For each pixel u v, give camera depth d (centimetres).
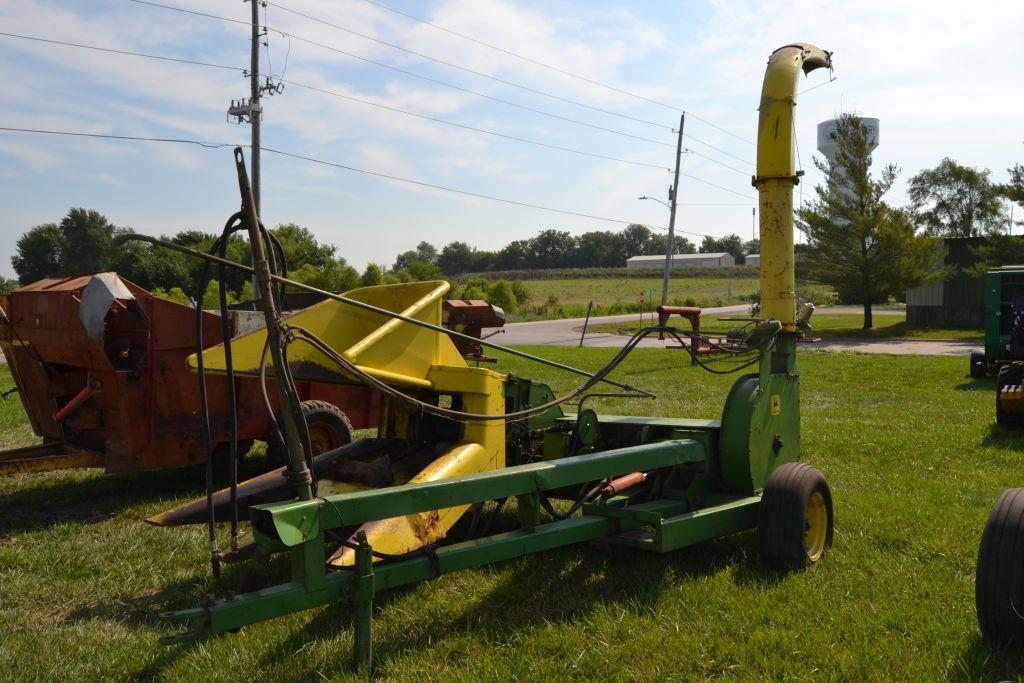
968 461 842
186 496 738
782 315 582
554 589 473
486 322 1630
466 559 393
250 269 354
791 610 430
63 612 464
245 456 909
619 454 467
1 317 771
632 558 526
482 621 425
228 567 525
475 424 518
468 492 385
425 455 538
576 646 391
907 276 3588
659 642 393
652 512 455
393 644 396
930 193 7325
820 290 8725
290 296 1212
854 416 1188
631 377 1808
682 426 565
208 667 379
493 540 410
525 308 6088
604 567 507
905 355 2456
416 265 5197
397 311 576
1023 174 3019
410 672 368
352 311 535
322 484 529
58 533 618
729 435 541
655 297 8962
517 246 16888
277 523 320
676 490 530
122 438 687
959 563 508
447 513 442
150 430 699
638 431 589
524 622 424
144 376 695
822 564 509
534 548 424
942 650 377
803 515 496
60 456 696
